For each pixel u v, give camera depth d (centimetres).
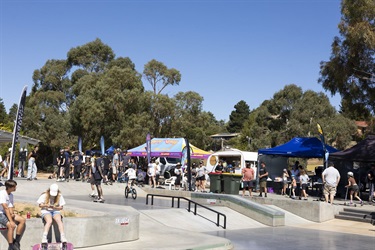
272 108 5938
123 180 2766
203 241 1113
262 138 5822
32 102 6147
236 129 11119
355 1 2264
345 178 2433
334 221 1836
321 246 1222
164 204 1886
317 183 2544
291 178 2409
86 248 994
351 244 1277
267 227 1620
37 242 916
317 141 2627
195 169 2858
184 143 2912
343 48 2433
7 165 2575
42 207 927
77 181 2591
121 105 4716
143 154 2973
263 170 2233
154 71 5247
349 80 2494
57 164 2653
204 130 5159
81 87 5553
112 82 4791
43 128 5728
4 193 862
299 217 1872
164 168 3309
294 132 5372
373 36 2188
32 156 2484
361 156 2238
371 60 2422
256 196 2222
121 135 4628
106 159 2525
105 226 1040
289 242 1276
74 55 6225
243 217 1730
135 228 1113
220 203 1900
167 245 1045
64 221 970
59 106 6141
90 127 4944
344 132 5150
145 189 2470
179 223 1487
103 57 6366
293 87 5797
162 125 4956
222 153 3128
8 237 860
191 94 5028
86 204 1373
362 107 2573
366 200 2275
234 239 1294
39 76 6338
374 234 1515
